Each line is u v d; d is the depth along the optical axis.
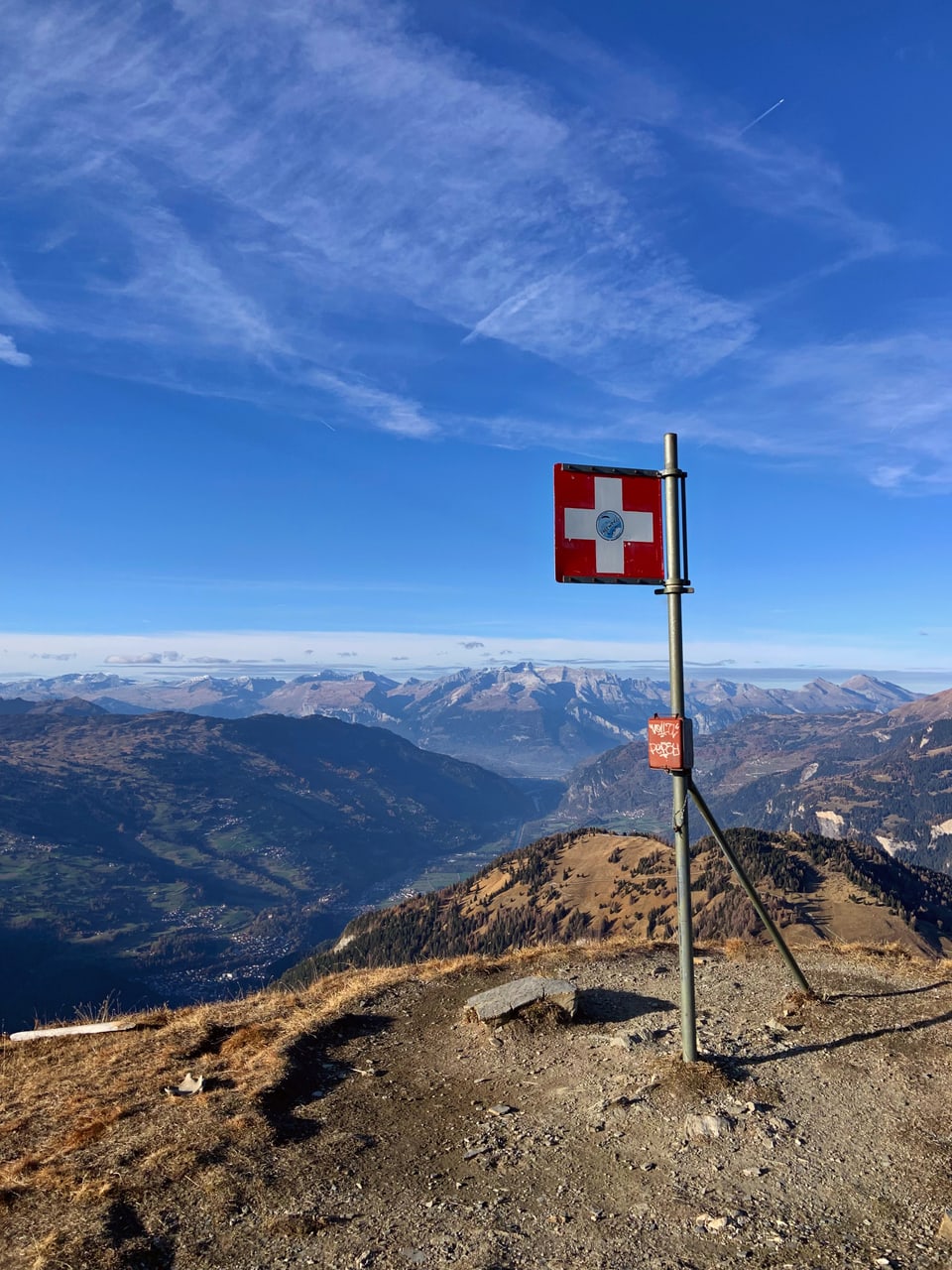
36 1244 2.69
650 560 3.99
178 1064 4.11
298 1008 4.99
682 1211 2.87
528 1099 3.70
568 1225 2.82
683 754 3.83
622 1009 4.68
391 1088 3.84
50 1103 3.75
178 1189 2.96
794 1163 3.12
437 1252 2.69
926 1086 3.64
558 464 3.90
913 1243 2.69
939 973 5.18
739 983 5.07
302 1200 2.94
